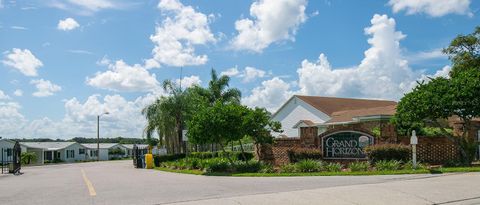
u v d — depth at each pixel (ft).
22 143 233.35
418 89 68.08
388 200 36.50
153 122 141.49
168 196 42.16
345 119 131.13
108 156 297.33
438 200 36.24
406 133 73.15
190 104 139.23
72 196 44.50
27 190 53.01
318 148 77.56
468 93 62.03
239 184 52.11
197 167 89.51
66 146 253.65
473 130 76.13
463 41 111.04
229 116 76.74
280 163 83.66
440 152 70.69
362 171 62.90
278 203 36.06
